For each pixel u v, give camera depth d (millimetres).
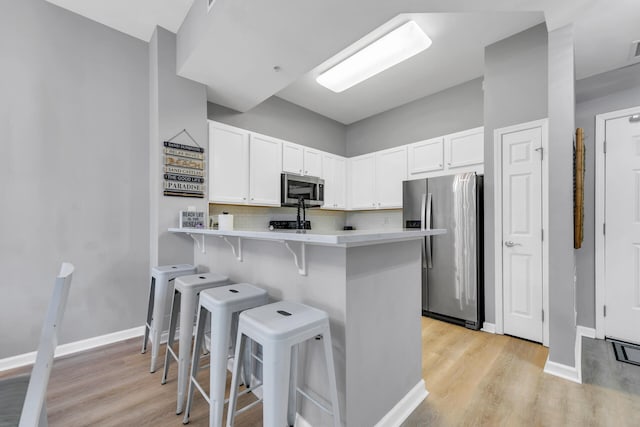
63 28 2217
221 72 2533
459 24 2447
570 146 1888
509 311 2545
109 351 2236
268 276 1700
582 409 1546
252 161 3273
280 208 4035
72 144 2242
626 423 1438
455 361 2082
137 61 2578
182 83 2607
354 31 1979
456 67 3133
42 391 745
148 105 2627
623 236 2418
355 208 4457
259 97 3041
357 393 1266
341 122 4820
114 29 2463
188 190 2617
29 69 2076
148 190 2609
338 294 1251
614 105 2445
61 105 2197
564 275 1902
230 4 1726
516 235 2508
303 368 1393
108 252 2396
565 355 1882
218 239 2260
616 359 2104
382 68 2947
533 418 1481
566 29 1886
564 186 1911
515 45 2555
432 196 3061
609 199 2477
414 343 1666
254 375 1715
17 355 2020
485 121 2711
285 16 1821
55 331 806
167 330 2486
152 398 1647
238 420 1478
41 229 2115
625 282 2408
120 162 2463
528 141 2453
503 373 1917
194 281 1768
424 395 1677
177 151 2559
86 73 2311
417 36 2449
